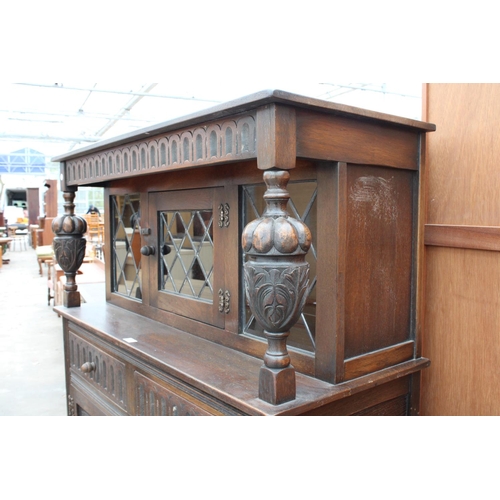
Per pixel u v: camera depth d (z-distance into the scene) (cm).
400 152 119
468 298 130
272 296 90
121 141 139
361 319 113
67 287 198
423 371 142
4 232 1267
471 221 129
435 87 137
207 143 107
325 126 100
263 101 88
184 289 160
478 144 127
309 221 114
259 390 100
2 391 275
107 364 164
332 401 105
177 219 161
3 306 524
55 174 1773
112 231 205
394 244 120
